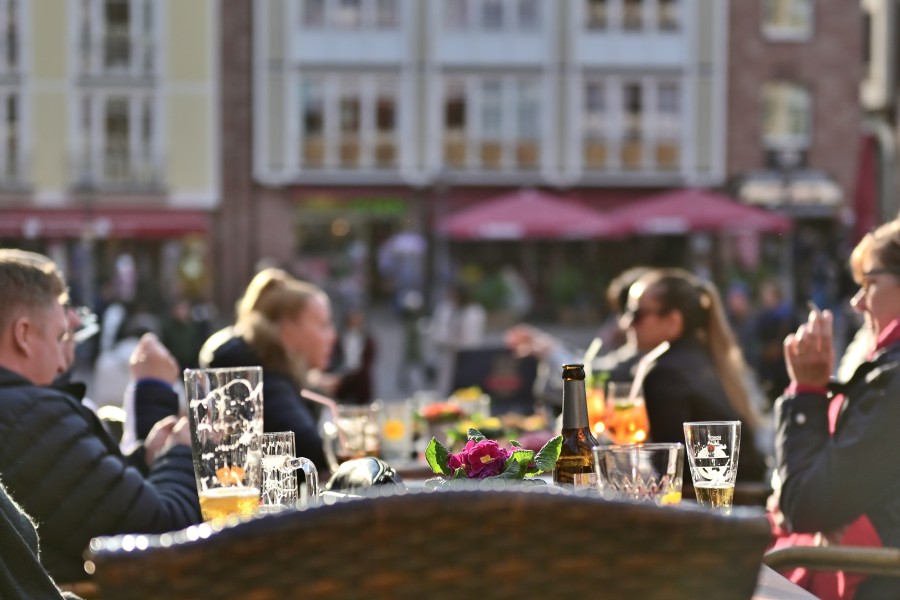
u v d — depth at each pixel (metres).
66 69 41.88
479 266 43.09
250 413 2.78
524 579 1.44
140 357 4.66
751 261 42.75
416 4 43.53
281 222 42.97
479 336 24.19
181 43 42.22
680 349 5.42
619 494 2.43
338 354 14.24
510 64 43.91
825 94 44.22
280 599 1.42
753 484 5.27
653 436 5.30
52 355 3.63
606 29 44.19
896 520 3.66
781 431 3.82
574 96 44.06
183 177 42.31
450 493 1.41
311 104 43.19
